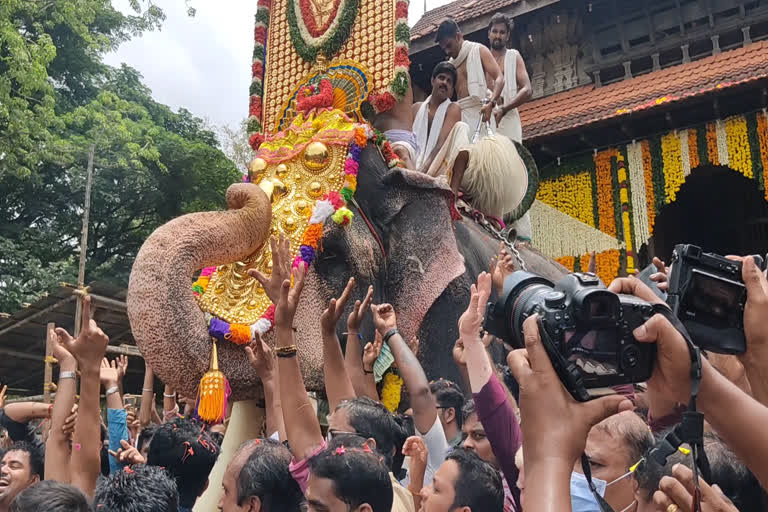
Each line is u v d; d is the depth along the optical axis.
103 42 21.66
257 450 2.71
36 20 19.58
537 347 1.25
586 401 1.22
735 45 13.30
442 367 5.36
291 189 5.06
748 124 11.88
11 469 3.21
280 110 6.23
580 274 1.32
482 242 6.00
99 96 20.72
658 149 12.62
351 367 3.50
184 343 3.88
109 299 8.74
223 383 3.91
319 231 4.77
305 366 4.52
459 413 3.60
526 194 6.95
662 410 1.72
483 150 6.22
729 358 2.16
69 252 20.47
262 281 2.75
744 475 1.97
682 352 1.24
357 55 5.96
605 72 14.38
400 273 5.31
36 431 4.50
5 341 9.59
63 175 19.73
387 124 6.13
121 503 2.24
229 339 4.07
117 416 3.72
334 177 5.06
